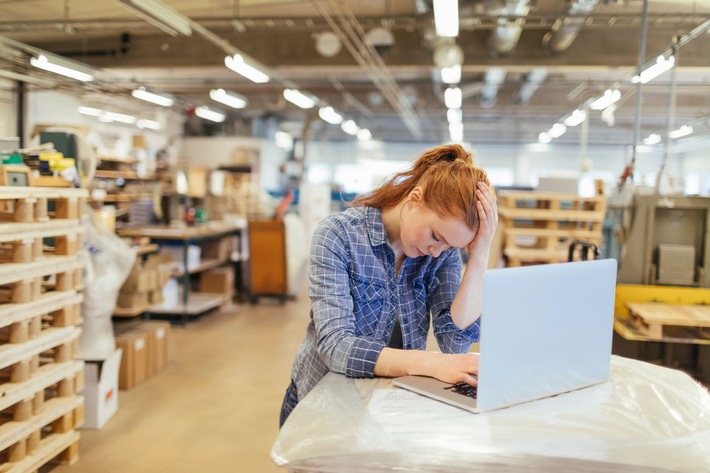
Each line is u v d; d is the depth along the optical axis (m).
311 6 7.09
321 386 1.21
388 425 1.02
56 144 4.05
